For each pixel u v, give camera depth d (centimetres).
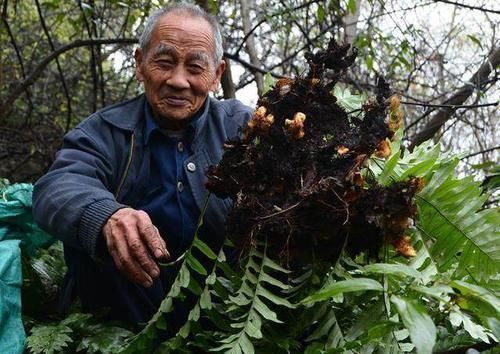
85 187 133
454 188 123
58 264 188
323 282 121
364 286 95
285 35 354
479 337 102
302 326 118
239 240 123
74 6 380
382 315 109
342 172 115
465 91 321
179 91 151
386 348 109
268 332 121
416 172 121
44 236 180
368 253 121
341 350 103
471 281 120
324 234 118
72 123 462
